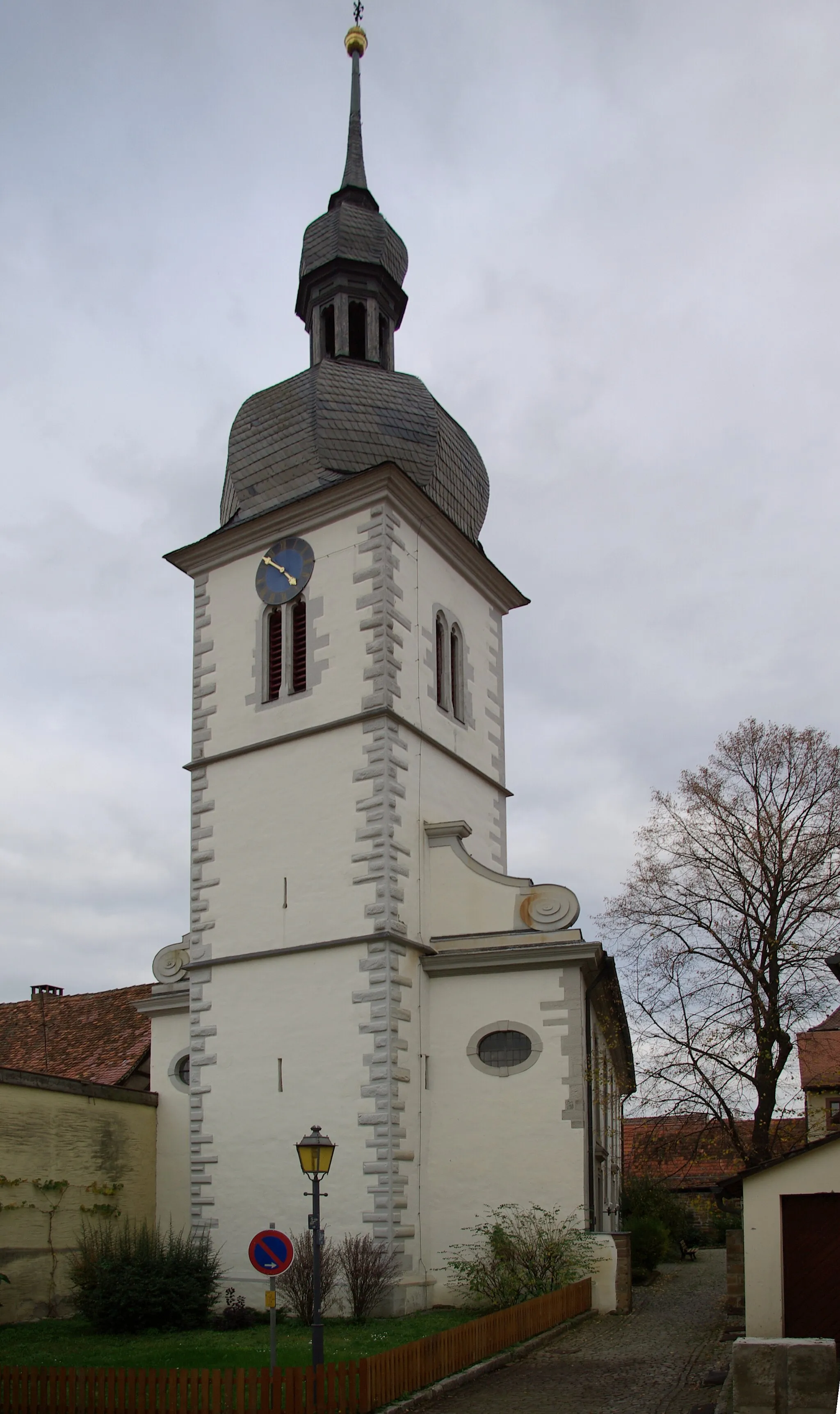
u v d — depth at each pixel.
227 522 33.09
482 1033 26.62
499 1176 25.67
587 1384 17.95
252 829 29.34
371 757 27.84
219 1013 28.42
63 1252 26.78
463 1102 26.38
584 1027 26.30
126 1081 32.47
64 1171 27.33
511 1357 19.69
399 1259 24.70
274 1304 16.12
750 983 28.98
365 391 32.28
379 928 26.56
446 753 30.52
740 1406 13.90
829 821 30.02
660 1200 42.75
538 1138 25.59
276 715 29.78
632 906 30.73
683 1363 19.47
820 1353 13.88
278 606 30.66
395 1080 25.64
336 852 27.75
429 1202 26.02
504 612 35.88
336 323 35.03
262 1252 16.17
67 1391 16.64
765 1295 20.06
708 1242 50.59
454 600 32.53
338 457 31.27
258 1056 27.50
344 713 28.56
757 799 30.86
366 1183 25.19
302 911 27.84
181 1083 30.48
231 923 28.92
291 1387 15.73
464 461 33.47
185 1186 29.55
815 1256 19.98
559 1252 23.91
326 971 27.06
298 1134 26.38
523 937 26.67
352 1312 23.89
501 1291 23.70
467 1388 17.83
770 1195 20.41
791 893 29.59
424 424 32.19
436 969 27.19
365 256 35.41
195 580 32.62
